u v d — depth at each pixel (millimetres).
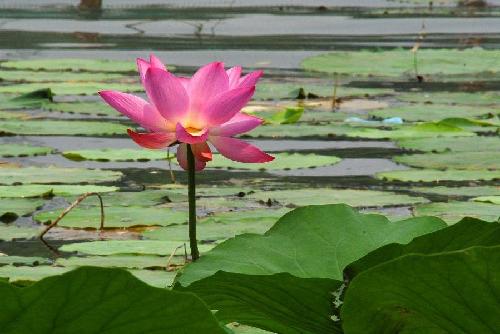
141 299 2633
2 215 7395
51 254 6441
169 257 6148
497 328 3012
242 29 21953
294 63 17172
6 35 20922
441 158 9734
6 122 11750
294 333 3594
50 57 17859
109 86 14555
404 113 12633
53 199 7961
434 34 21766
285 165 9414
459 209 7539
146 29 21891
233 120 3922
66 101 13562
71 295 2598
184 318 2693
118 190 8289
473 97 14086
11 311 2592
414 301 3055
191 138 3797
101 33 21203
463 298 2973
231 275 3219
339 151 10367
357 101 13758
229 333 3020
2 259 6207
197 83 3850
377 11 26719
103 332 2703
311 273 3758
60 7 26734
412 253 3084
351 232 3955
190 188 4031
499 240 3371
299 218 4012
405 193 8375
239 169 9336
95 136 11156
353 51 18516
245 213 7391
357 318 3129
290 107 13086
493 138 10695
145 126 3889
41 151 10008
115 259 6160
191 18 24094
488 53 18438
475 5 28797
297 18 24438
